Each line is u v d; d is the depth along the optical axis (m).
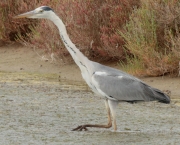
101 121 10.70
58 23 10.07
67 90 13.87
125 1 16.02
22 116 11.02
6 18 19.06
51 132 9.72
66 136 9.41
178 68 14.21
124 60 16.03
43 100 12.69
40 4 18.08
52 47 16.73
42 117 10.97
